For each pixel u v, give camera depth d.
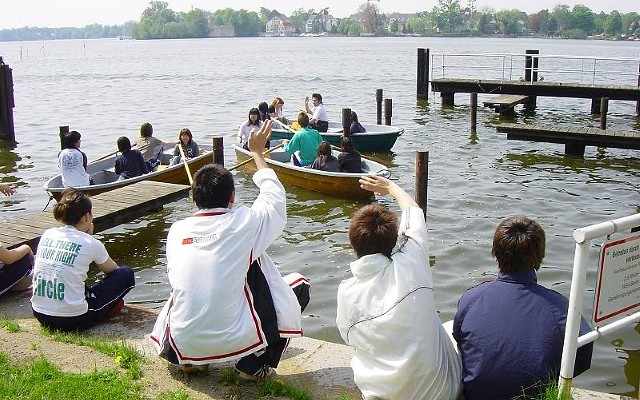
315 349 4.89
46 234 5.33
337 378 4.46
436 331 3.78
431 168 15.79
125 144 12.55
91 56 98.00
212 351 4.07
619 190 13.58
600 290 3.69
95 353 4.76
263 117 17.64
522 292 3.80
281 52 92.44
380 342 3.75
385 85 37.75
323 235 10.84
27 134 22.53
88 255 5.21
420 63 28.61
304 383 4.39
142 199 10.38
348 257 9.76
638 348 6.91
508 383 3.67
